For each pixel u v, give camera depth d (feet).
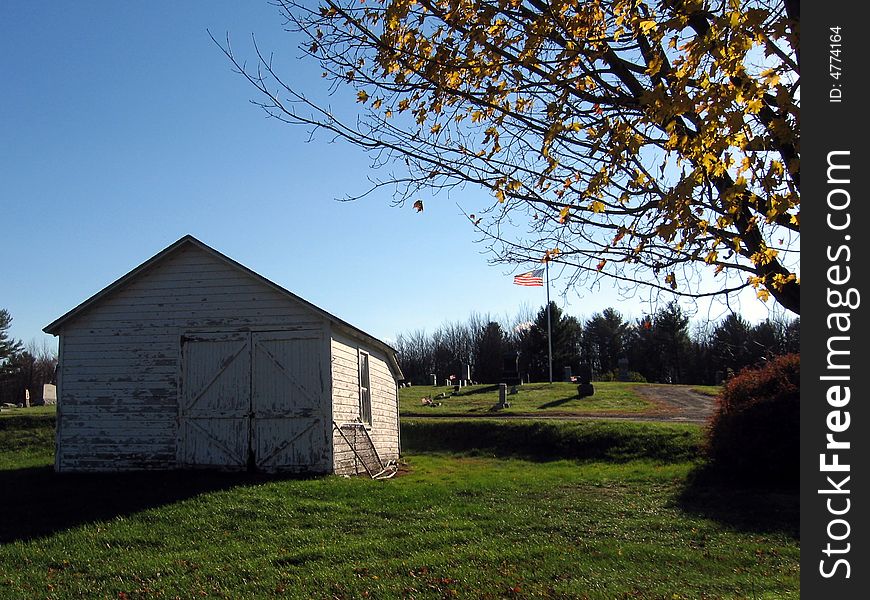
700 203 14.37
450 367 291.58
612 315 272.10
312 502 45.85
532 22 16.51
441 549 34.60
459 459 88.17
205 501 46.06
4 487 54.65
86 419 61.67
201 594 28.30
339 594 28.02
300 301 59.52
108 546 36.06
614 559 33.40
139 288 62.59
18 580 30.40
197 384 60.59
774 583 29.89
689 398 135.13
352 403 64.90
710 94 13.08
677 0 14.60
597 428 90.84
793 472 57.06
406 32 17.53
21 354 277.44
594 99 16.16
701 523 42.83
